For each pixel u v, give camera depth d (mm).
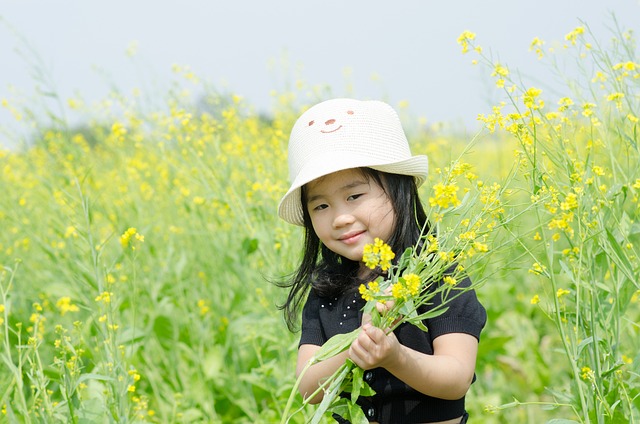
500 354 4602
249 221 4457
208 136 4891
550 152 2688
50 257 4684
